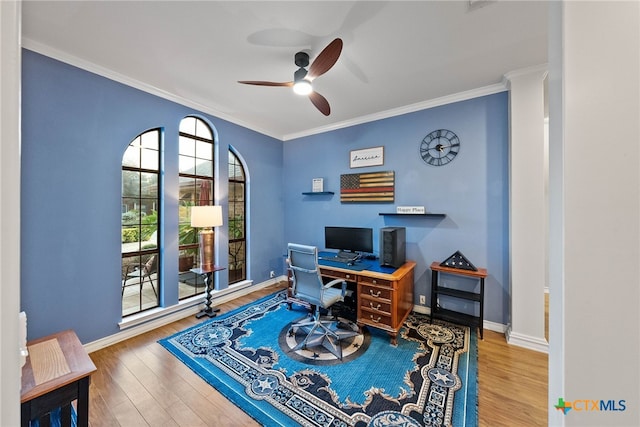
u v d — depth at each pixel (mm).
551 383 532
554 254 523
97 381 1897
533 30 1823
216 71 2389
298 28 1816
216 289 3424
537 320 2320
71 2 1568
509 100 2535
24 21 1727
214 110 3303
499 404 1664
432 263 2920
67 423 1161
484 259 2734
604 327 442
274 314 3037
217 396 1751
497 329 2648
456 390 1788
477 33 1860
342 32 1856
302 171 4223
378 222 3422
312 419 1561
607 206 438
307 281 2447
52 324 2078
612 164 435
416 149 3121
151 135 2807
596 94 445
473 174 2789
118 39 1933
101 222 2355
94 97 2293
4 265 329
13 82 340
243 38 1928
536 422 1532
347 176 3682
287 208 4438
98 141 2326
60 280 2121
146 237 2777
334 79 2508
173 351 2275
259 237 4051
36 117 1984
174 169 2920
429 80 2529
